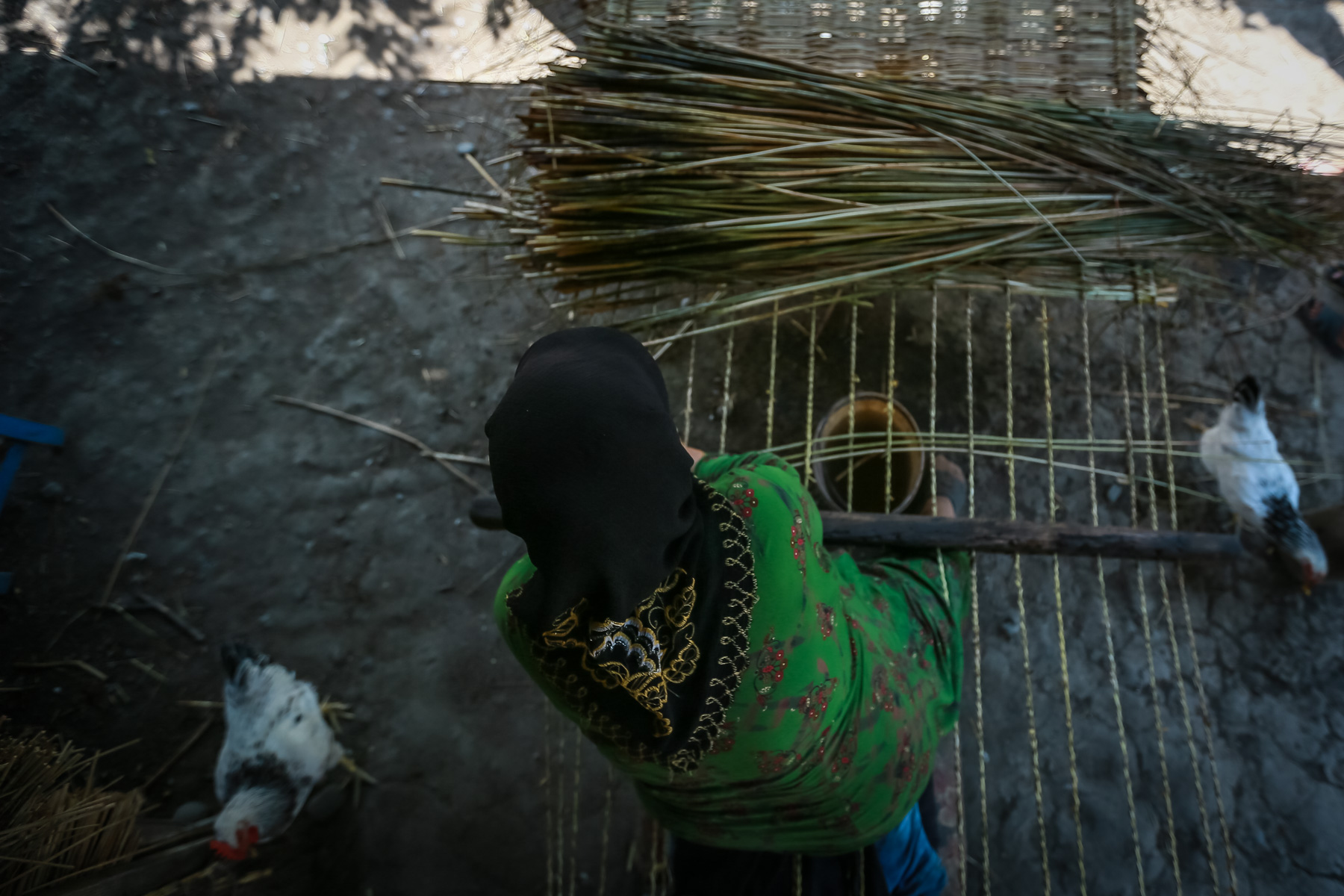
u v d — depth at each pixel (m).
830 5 1.88
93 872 1.56
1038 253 1.74
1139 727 2.12
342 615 2.34
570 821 2.19
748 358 2.37
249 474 2.43
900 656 1.32
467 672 2.29
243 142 2.65
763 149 1.69
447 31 2.69
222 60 2.70
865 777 1.16
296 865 2.05
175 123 2.67
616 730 0.89
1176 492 2.21
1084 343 2.30
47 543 2.38
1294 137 1.81
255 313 2.54
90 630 2.33
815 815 1.16
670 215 1.68
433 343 2.50
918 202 1.70
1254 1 2.50
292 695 1.97
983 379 2.32
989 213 1.70
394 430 2.45
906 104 1.71
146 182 2.64
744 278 1.75
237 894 1.89
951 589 1.59
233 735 1.96
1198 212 1.71
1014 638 2.19
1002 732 2.14
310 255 2.57
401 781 2.23
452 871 2.18
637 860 2.10
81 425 2.47
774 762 1.00
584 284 1.76
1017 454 2.28
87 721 2.27
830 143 1.68
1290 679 2.11
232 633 2.33
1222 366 2.29
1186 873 2.03
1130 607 2.18
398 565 2.37
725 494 0.91
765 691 0.90
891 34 1.87
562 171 1.69
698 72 1.74
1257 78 2.47
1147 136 1.76
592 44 1.75
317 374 2.49
